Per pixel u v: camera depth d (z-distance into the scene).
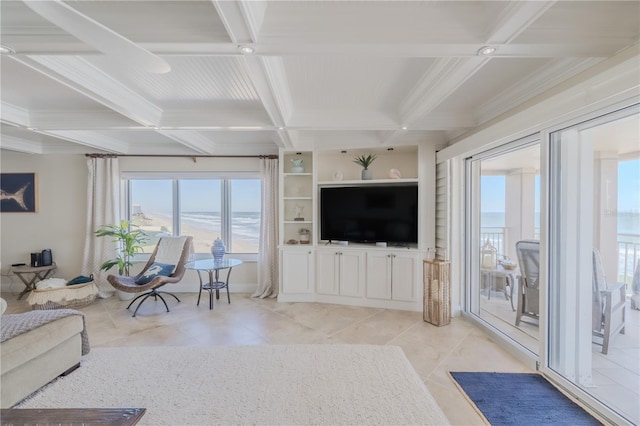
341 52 1.63
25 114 3.00
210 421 1.83
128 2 1.49
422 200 3.88
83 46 1.56
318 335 3.09
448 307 3.41
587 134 2.19
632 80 1.51
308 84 2.44
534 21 1.43
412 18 1.54
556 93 2.09
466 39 1.54
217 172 4.74
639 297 2.64
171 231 4.89
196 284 4.80
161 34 1.51
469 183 3.63
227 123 3.06
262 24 1.52
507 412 1.93
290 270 4.27
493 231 4.05
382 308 3.96
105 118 3.06
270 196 4.54
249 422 1.82
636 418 1.79
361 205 4.17
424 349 2.78
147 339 2.99
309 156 4.59
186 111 3.03
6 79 2.35
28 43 1.54
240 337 3.04
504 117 2.66
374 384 2.20
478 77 2.29
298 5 1.53
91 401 2.01
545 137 2.27
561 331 2.27
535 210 3.84
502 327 3.22
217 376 2.30
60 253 4.67
